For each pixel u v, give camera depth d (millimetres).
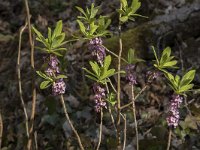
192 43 1476
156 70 877
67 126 1316
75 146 1262
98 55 880
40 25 1881
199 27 1508
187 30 1508
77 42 1597
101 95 843
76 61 1529
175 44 1510
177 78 829
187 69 1419
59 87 821
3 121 1451
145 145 1210
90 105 1384
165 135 1210
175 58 1458
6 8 2125
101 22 909
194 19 1506
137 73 1426
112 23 1700
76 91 1436
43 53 1635
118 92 901
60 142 1296
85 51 1549
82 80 1469
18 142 1358
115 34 1631
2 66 1734
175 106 817
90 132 1286
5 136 1396
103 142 1252
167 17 1530
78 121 1339
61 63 1469
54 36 828
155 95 1364
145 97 1358
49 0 1984
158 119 1283
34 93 871
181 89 812
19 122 1427
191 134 1218
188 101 1314
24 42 1771
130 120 1294
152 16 1610
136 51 1486
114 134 1254
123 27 1654
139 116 1313
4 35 1960
